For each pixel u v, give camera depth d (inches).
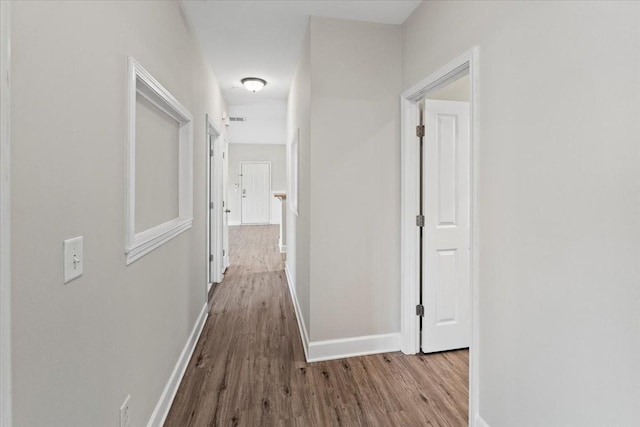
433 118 92.5
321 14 89.0
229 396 75.0
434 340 95.1
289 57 120.4
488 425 59.2
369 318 95.4
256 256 233.5
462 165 95.2
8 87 24.2
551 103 45.3
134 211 51.3
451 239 95.3
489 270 58.5
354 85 91.8
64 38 33.2
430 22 78.4
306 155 98.7
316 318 91.9
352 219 93.3
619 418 37.4
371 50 92.6
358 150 92.7
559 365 44.7
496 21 55.8
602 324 39.1
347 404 72.3
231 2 83.2
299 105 116.9
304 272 104.8
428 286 93.8
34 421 29.4
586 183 40.6
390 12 87.8
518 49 51.1
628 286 36.3
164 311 69.3
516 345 52.4
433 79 76.7
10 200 25.7
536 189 48.1
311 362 90.4
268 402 72.9
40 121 29.6
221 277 171.2
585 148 40.6
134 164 50.5
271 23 94.5
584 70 40.6
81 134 36.6
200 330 109.3
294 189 143.5
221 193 171.0
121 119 47.1
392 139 95.0
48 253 31.1
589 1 39.8
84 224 37.5
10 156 25.4
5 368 24.4
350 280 93.8
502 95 54.7
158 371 65.3
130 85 48.8
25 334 28.1
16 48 26.5
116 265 46.2
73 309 35.5
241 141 383.2
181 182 88.2
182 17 83.0
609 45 37.6
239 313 127.0
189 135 88.8
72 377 35.5
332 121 90.7
